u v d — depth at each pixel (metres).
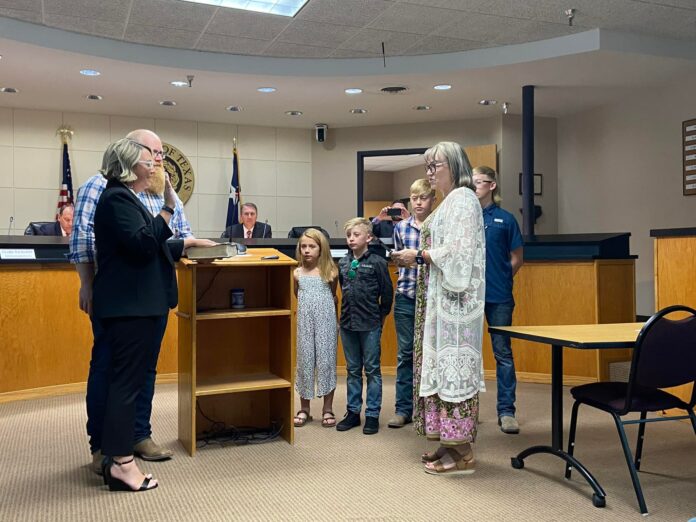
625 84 7.10
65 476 2.89
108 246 2.64
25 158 8.05
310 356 3.77
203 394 3.19
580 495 2.64
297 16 5.60
